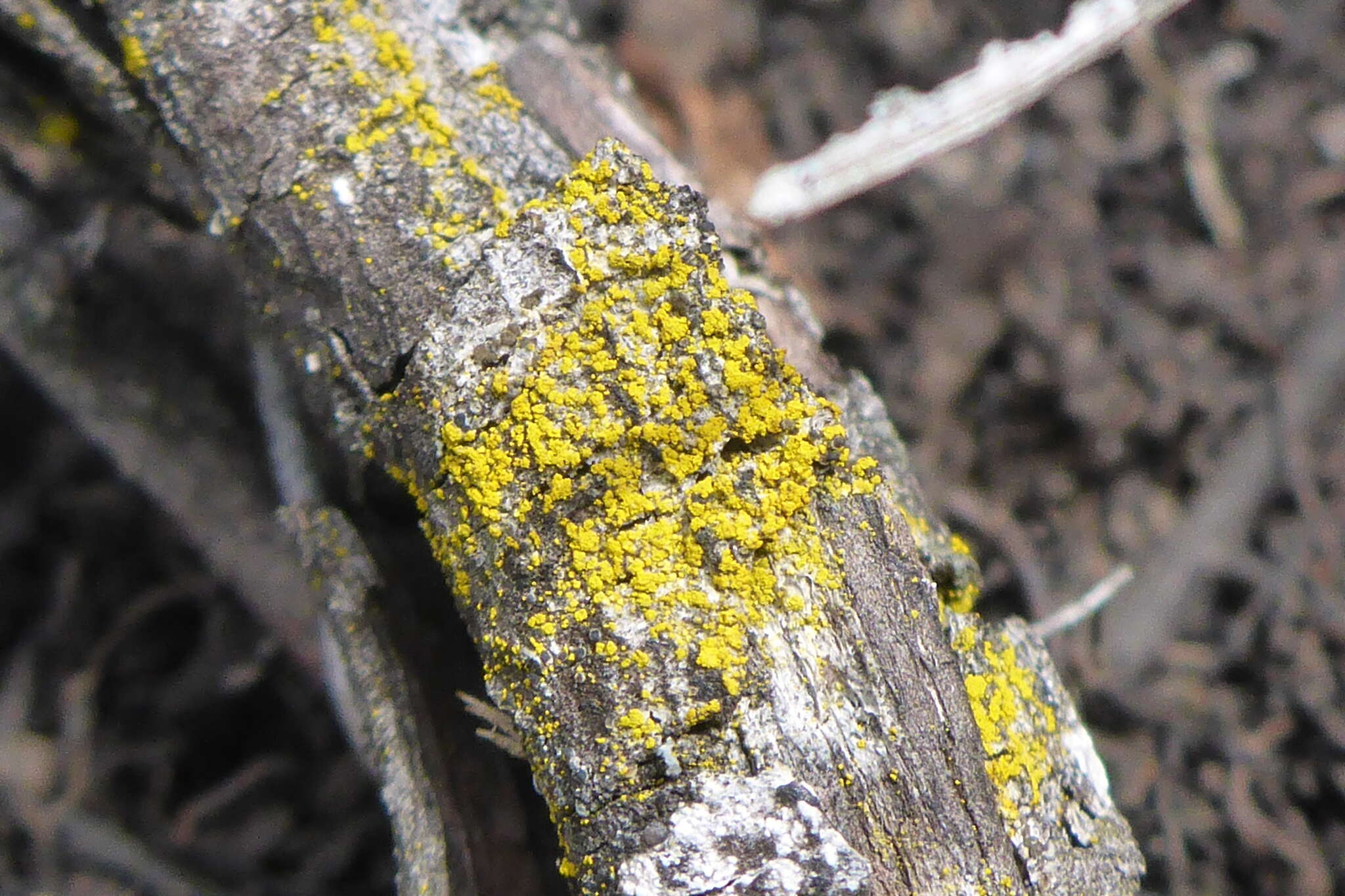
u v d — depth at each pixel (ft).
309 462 0.66
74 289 0.73
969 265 0.87
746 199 0.87
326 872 0.77
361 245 0.62
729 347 0.59
